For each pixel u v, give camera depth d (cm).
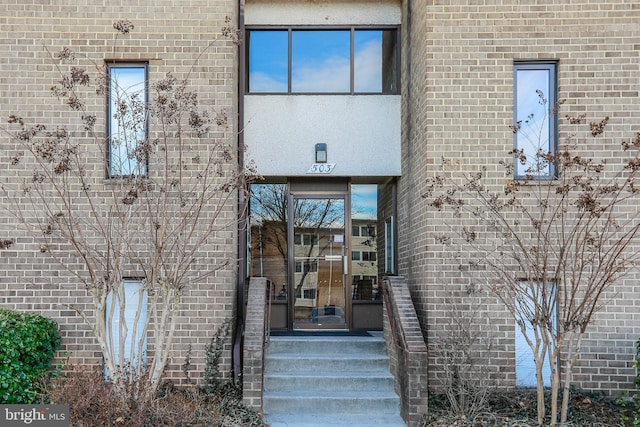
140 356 593
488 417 639
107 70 786
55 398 543
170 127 760
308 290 959
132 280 775
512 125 724
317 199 970
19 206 761
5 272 757
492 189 749
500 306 736
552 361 617
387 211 980
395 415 691
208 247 768
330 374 745
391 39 954
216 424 596
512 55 761
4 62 772
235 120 836
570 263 659
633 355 730
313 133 923
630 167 661
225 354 756
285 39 955
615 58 760
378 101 929
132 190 620
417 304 791
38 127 658
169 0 789
